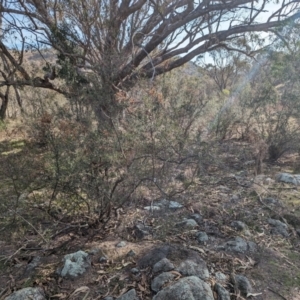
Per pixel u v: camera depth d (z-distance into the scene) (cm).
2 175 236
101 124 237
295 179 366
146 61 596
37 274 191
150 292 172
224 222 255
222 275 188
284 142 455
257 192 320
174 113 262
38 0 491
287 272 199
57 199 234
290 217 269
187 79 480
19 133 421
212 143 263
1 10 520
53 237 230
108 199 228
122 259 202
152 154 224
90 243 225
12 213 221
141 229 238
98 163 220
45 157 226
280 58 503
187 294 157
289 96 462
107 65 319
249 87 586
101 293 173
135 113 226
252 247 221
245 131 502
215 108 437
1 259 208
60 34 460
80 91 266
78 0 441
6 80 581
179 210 268
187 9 532
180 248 206
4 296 174
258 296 176
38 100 363
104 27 446
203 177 274
